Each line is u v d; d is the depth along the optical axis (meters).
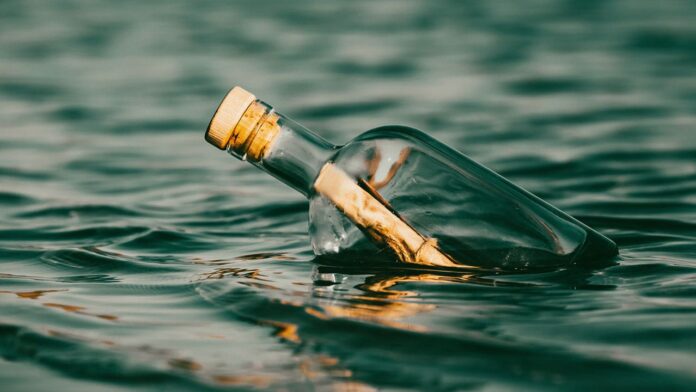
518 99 8.16
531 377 1.92
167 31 13.47
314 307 2.50
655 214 4.03
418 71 9.81
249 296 2.64
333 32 12.93
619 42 11.20
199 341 2.25
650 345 2.10
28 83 9.50
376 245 2.96
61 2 17.55
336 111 7.91
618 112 7.34
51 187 5.15
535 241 2.92
